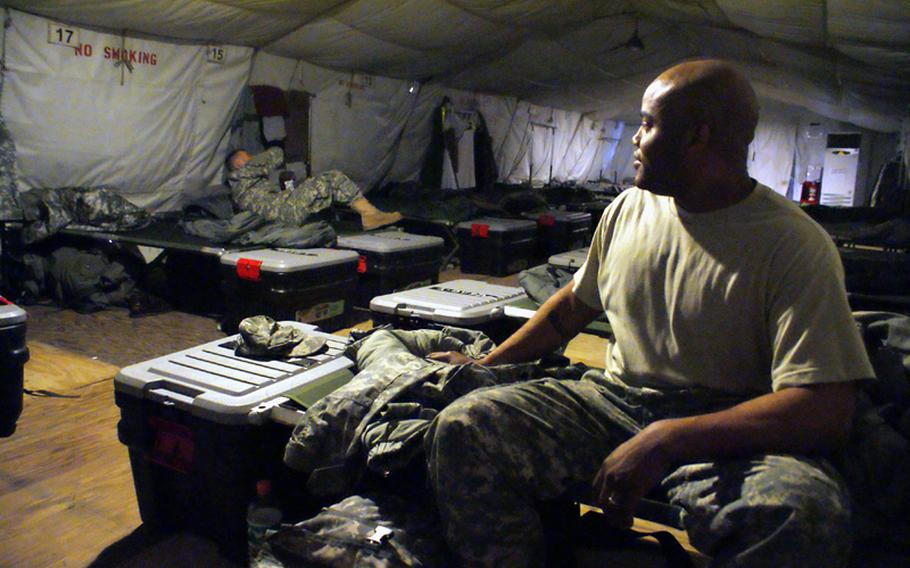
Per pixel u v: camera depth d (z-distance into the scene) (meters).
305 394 2.10
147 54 5.80
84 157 5.73
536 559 1.52
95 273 5.09
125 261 5.26
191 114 6.38
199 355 2.45
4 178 5.07
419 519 1.67
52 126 5.41
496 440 1.50
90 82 5.50
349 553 1.62
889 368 1.67
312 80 7.48
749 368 1.53
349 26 6.47
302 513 2.22
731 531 1.30
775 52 7.68
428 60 8.05
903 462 1.53
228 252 4.63
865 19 4.87
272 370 2.30
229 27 5.89
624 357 1.72
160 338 4.49
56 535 2.26
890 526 1.56
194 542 2.25
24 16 4.97
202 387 2.15
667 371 1.62
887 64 6.29
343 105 7.99
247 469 2.07
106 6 5.02
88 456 2.82
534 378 1.91
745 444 1.36
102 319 4.89
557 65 9.53
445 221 7.40
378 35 6.84
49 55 5.19
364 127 8.40
